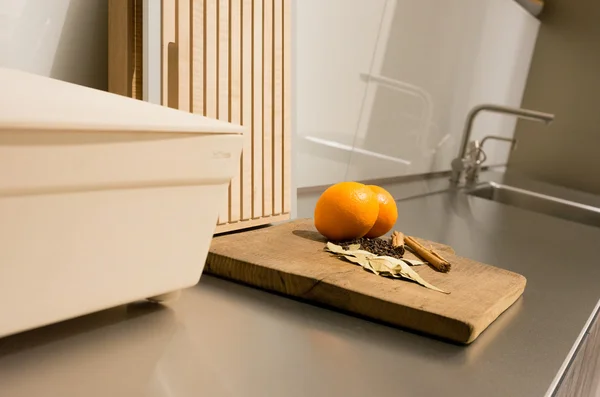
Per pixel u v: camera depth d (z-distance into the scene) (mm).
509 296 694
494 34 2041
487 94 2139
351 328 606
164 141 480
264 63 837
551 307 752
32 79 479
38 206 418
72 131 417
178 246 527
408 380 504
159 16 704
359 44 1327
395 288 649
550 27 2408
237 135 542
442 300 631
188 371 476
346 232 786
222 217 786
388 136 1534
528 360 572
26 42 708
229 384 461
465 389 499
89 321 556
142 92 711
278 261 698
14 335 512
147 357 493
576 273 975
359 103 1378
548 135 2439
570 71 2377
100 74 796
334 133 1308
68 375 451
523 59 2381
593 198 2164
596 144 2336
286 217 903
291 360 516
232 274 704
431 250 803
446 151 1935
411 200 1546
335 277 657
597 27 2303
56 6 730
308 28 1158
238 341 544
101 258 469
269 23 840
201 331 557
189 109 734
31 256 425
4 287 417
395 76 1505
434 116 1779
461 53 1848
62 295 451
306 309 646
